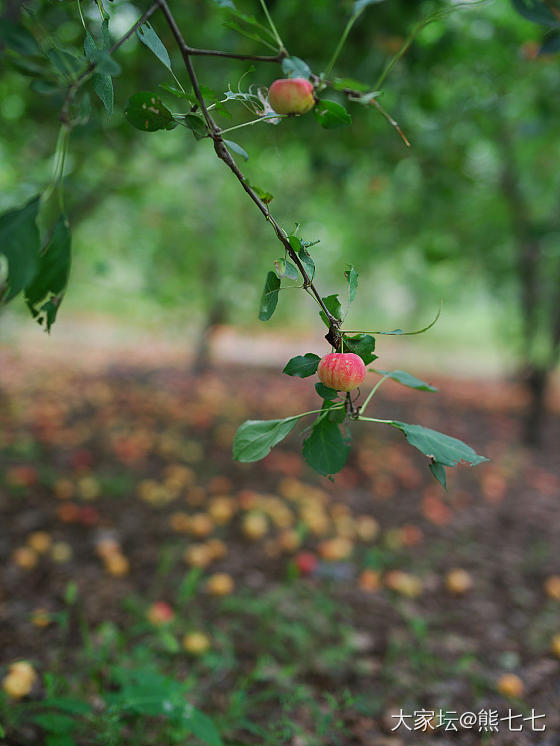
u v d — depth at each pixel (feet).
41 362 31.45
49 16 6.36
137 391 25.94
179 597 9.10
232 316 28.78
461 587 10.40
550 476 18.40
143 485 14.07
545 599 10.43
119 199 16.42
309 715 7.16
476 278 27.78
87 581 9.75
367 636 8.93
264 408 24.23
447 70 12.67
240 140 12.64
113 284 17.29
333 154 12.66
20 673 6.61
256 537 11.95
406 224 18.19
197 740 6.39
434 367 43.68
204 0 9.86
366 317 57.82
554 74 13.42
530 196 21.22
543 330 22.35
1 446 15.96
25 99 10.52
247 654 8.28
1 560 10.09
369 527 12.61
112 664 7.46
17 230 3.05
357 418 3.90
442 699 7.61
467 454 3.73
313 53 10.59
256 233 22.68
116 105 9.70
